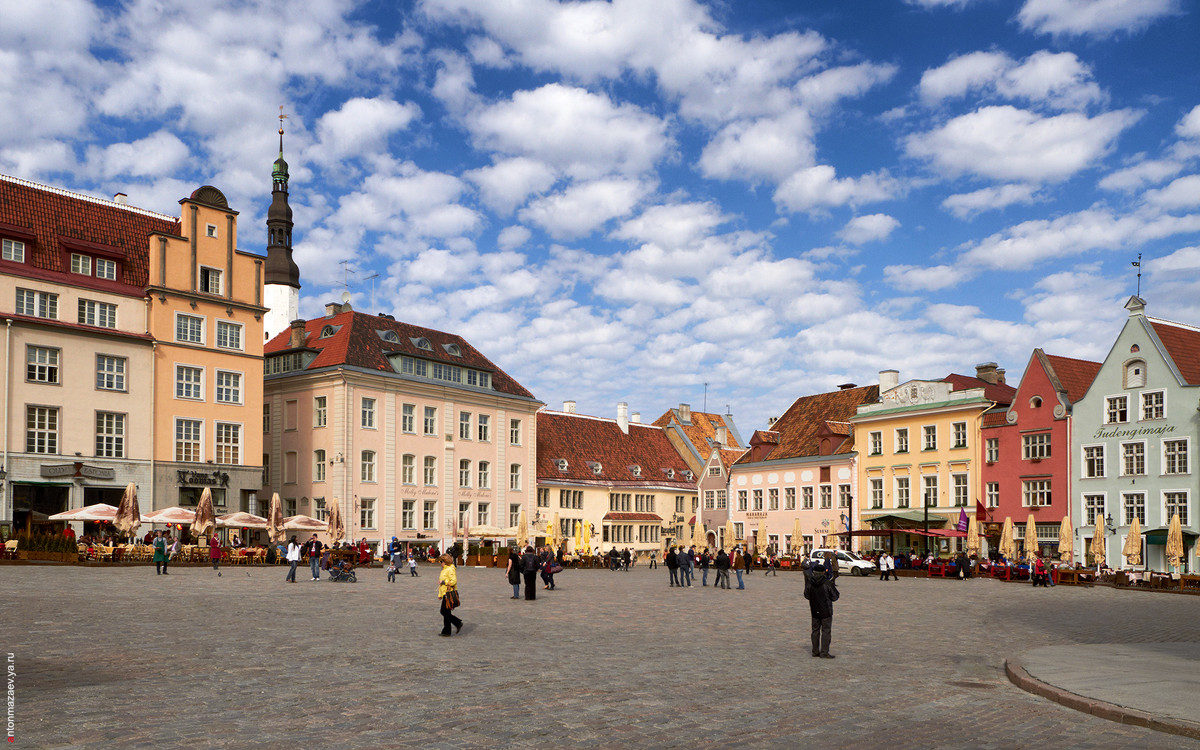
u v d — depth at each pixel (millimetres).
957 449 73188
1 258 56250
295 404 77750
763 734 12289
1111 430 63219
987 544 69438
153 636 20672
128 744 10953
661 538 101625
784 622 27953
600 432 102812
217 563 45625
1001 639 24031
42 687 14406
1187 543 58188
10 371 55406
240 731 11758
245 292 67750
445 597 22703
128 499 50406
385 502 76750
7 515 54625
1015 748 11828
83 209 62469
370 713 13000
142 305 62125
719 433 113938
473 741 11531
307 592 35469
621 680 16266
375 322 81938
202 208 65750
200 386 64562
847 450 82125
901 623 28188
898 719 13422
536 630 24438
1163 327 63375
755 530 89750
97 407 59031
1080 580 53375
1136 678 16328
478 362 88500
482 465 86000
